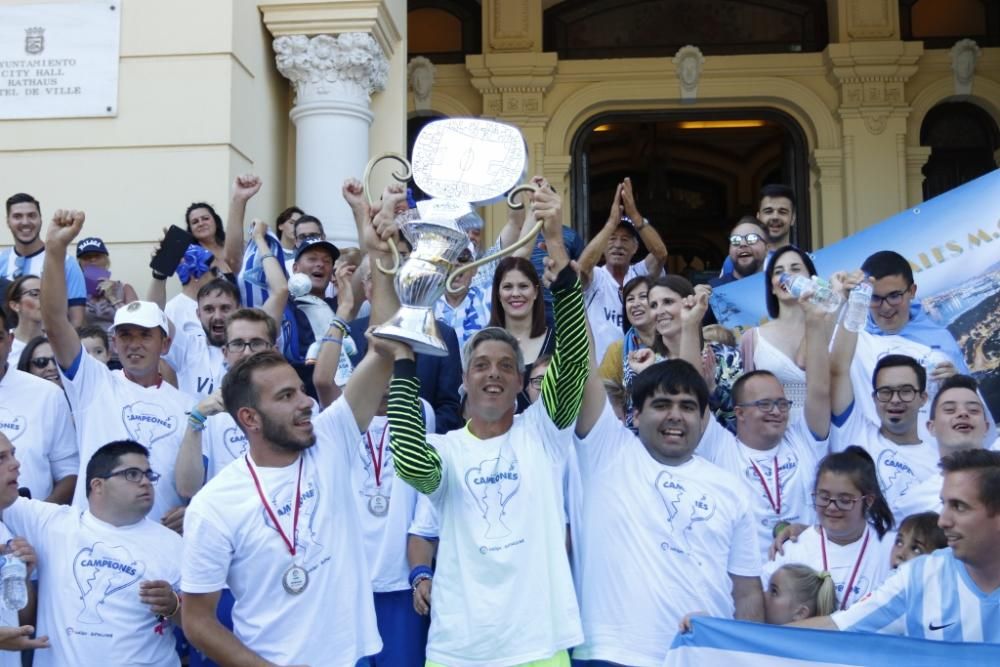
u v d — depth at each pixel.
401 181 3.52
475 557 3.72
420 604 4.22
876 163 11.39
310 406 3.77
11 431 4.89
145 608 4.29
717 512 3.92
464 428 3.99
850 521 4.21
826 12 11.88
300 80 7.64
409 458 3.67
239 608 3.67
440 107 11.92
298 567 3.64
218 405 4.60
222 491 3.69
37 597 4.37
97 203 7.02
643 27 12.02
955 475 3.42
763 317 6.06
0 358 4.89
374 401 3.88
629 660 3.77
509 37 11.80
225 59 7.07
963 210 5.89
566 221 11.80
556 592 3.74
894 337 5.44
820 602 3.98
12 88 7.12
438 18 12.09
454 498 3.81
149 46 7.11
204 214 6.48
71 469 5.05
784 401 4.63
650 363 4.79
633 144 14.88
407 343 3.34
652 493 3.93
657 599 3.82
